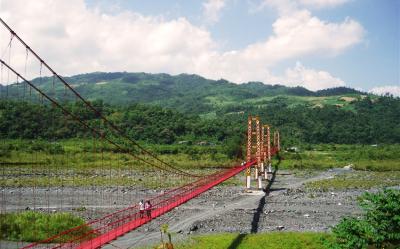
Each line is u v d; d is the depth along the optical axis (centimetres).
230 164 13338
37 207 5981
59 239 4031
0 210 5534
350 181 9781
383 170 12875
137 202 6644
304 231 4753
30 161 11075
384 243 2597
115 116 18450
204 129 18912
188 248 3931
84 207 6050
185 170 12312
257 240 4131
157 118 19375
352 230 2645
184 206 6241
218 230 4791
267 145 11869
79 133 14150
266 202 6794
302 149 18750
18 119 12444
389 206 2533
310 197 7381
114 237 2981
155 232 4606
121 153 13388
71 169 10994
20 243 3872
